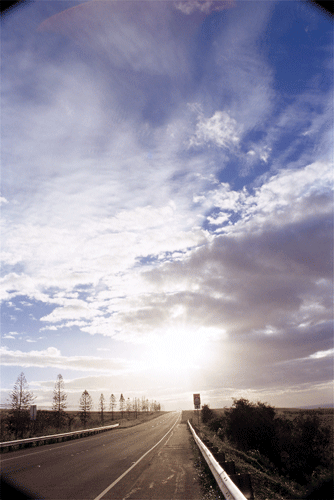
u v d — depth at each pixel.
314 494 10.99
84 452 17.91
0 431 29.16
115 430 44.03
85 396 78.50
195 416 92.94
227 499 6.18
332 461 22.16
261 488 10.54
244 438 27.55
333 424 26.86
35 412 32.50
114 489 8.70
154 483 9.45
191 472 11.16
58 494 8.11
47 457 15.93
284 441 25.31
